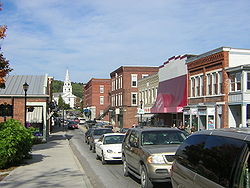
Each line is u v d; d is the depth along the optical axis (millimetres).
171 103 37312
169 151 9203
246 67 25406
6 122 14508
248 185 4227
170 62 39438
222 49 27750
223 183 4570
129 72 62281
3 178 11172
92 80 95375
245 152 4418
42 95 32188
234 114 27516
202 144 5832
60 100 146250
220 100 28125
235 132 5020
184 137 10789
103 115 82688
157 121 43500
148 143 10406
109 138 16891
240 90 25938
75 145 28766
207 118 29312
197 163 5695
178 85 36594
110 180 11617
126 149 11984
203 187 5160
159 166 8945
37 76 35906
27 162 15406
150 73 62875
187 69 34750
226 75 27578
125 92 61844
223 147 5016
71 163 15094
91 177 12305
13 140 13453
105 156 15734
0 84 17656
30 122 32188
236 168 4430
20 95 32031
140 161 9867
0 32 16156
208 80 30656
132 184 10859
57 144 28344
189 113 32719
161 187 9844
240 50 27922
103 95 95750
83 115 121750
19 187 9664
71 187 9727
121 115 63688
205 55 30781
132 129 12117
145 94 49938
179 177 6336
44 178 11180
